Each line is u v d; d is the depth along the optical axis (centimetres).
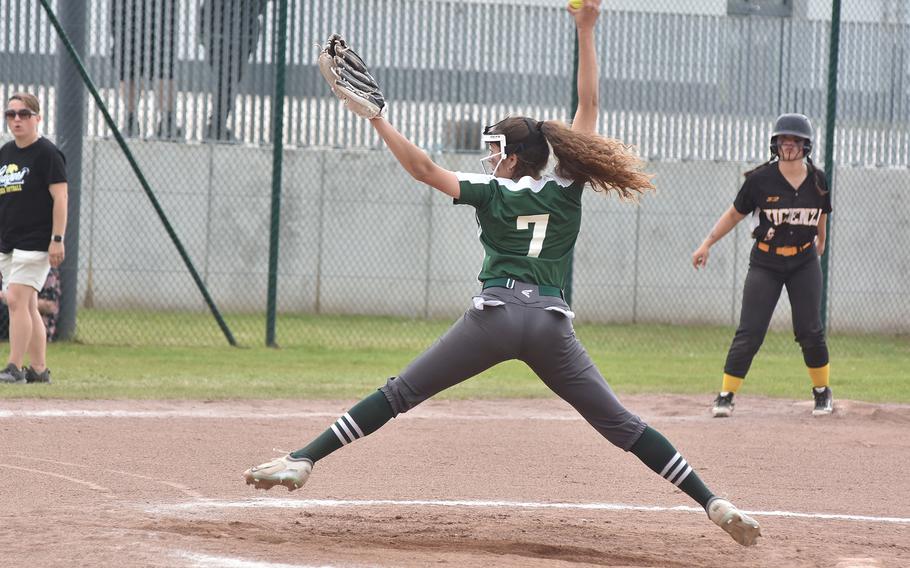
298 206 6919
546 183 1781
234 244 6875
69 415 3166
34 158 3588
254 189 6869
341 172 6931
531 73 6800
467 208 7006
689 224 7069
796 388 4362
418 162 1709
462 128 6781
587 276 7081
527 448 2934
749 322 3578
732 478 2603
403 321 6769
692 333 6688
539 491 2384
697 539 1953
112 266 6794
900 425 3516
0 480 2253
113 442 2778
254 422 3180
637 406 3794
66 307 5341
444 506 2167
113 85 6669
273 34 6744
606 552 1823
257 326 6250
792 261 3578
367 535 1864
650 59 6881
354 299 6988
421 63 6731
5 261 3688
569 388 1791
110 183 6750
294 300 6969
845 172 7050
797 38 6925
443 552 1747
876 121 7025
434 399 3831
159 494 2181
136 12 6644
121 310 6781
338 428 1767
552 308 1745
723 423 3459
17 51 6359
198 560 1596
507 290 1741
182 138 6769
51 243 3631
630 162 1809
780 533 2028
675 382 4453
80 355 4809
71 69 5291
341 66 1678
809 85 6950
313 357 5028
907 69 7000
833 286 7119
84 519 1875
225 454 2680
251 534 1825
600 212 7062
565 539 1905
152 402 3497
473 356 1745
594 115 1925
